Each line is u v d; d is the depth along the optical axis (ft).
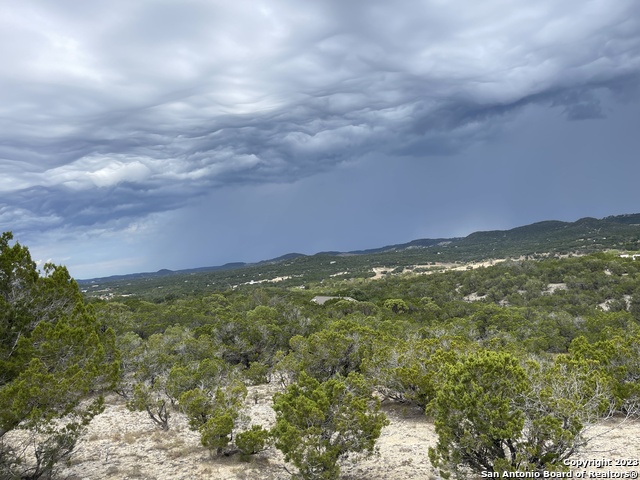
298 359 89.20
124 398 84.84
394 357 74.28
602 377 45.37
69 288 45.11
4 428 34.58
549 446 37.45
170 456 50.44
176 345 106.11
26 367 37.65
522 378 37.86
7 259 40.83
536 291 266.57
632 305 200.75
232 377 76.43
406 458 49.55
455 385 38.50
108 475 43.62
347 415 42.19
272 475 45.01
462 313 214.69
